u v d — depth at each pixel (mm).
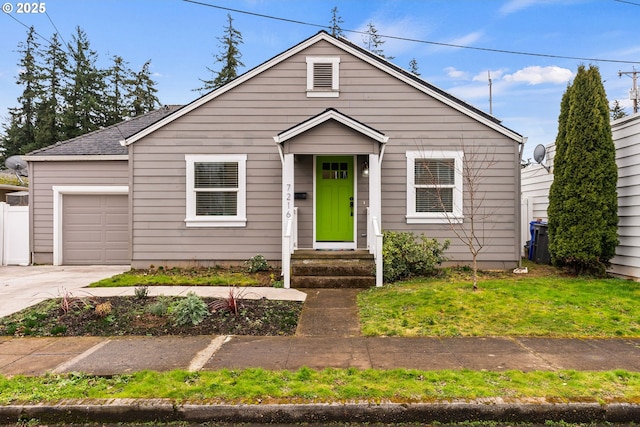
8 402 3547
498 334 5309
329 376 3975
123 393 3660
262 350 4805
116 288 8062
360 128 8883
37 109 34438
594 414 3396
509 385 3732
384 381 3840
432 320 5809
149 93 38812
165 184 10242
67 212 12094
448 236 10094
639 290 7125
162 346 4980
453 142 10141
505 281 8117
